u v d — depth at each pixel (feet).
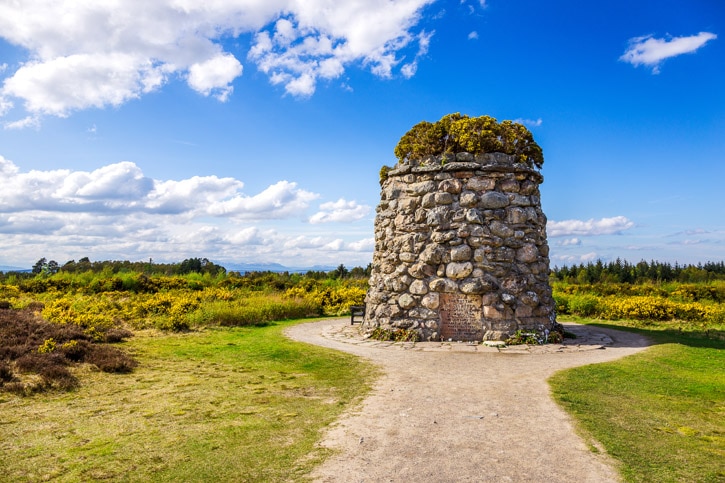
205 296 82.79
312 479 16.76
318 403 26.91
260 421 23.58
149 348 44.65
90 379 32.27
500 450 19.43
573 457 18.65
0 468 18.03
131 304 70.38
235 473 17.37
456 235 49.44
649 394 28.37
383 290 52.70
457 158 51.47
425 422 23.09
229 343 47.55
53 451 19.76
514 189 50.70
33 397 27.81
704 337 53.31
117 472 17.58
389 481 16.55
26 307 62.39
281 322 67.62
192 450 19.71
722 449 19.63
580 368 35.42
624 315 72.69
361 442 20.42
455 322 49.24
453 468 17.65
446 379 32.42
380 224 55.83
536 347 45.01
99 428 22.66
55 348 36.45
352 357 40.40
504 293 48.24
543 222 53.52
